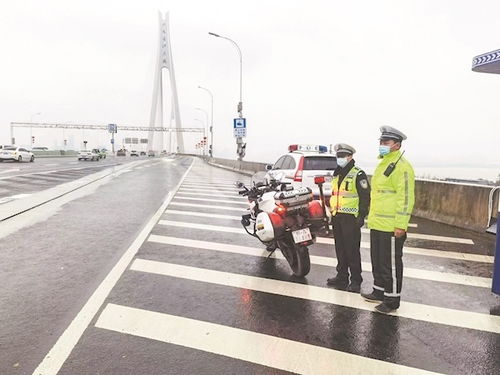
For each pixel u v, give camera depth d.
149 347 3.22
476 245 7.14
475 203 8.43
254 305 4.16
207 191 15.55
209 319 3.78
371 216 4.27
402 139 4.07
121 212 9.89
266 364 3.01
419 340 3.46
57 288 4.54
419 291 4.72
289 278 5.09
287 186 6.89
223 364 2.99
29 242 6.69
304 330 3.60
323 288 4.73
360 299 4.40
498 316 4.02
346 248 4.74
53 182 17.20
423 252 6.60
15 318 3.73
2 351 3.12
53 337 3.36
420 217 10.13
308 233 4.95
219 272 5.27
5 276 4.94
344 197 4.72
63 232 7.50
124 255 5.95
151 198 12.80
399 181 3.97
